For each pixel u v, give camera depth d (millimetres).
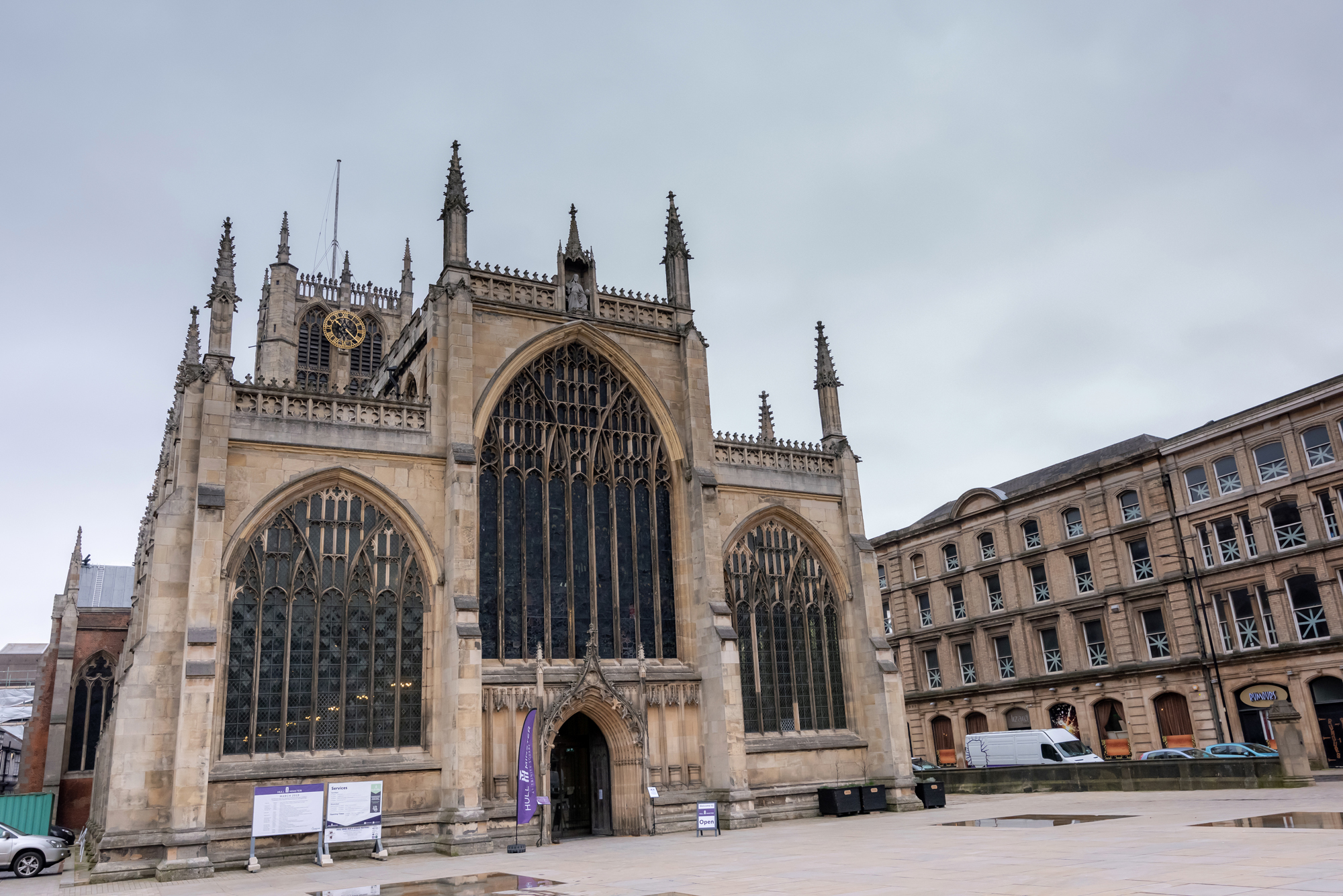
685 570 48375
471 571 40625
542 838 39406
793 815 47312
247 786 35812
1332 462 60125
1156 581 68375
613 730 43750
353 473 40719
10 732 101938
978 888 19344
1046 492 76438
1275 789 43656
